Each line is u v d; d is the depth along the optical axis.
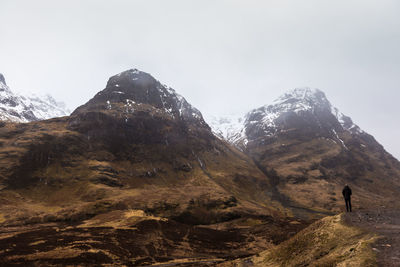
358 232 32.38
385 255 24.19
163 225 145.62
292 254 37.44
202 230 158.38
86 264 84.62
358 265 24.03
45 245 100.31
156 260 97.56
